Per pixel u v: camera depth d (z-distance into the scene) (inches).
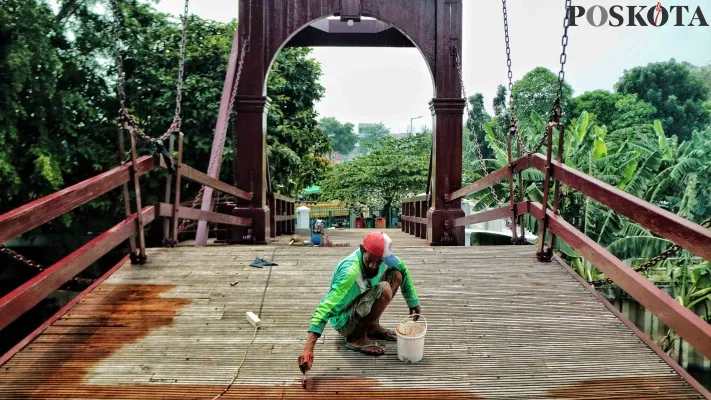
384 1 294.4
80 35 442.6
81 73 446.9
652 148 690.8
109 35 443.8
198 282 174.1
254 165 295.4
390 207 997.8
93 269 473.4
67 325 139.6
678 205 553.0
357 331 126.0
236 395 106.3
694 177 484.1
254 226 295.7
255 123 294.7
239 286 170.7
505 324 142.1
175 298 159.8
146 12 469.1
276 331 138.3
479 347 128.7
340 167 1077.8
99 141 466.0
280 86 496.1
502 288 168.6
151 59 463.2
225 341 132.0
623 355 124.0
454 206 297.0
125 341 131.1
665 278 515.5
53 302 481.1
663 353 123.0
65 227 465.4
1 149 374.0
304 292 166.1
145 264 192.9
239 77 289.7
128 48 460.8
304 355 109.1
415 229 430.6
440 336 135.1
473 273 182.7
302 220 734.5
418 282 174.2
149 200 463.5
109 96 463.5
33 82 386.3
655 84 1430.9
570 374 114.8
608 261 137.3
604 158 499.8
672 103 1371.8
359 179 967.6
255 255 205.6
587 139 578.6
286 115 564.1
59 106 411.2
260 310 151.6
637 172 475.8
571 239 165.8
